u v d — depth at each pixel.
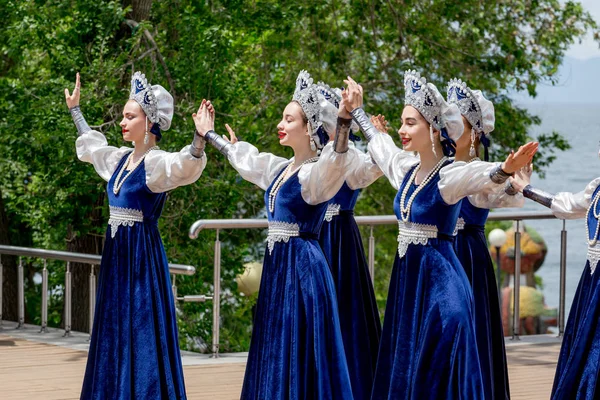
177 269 8.34
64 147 11.30
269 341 5.86
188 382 7.55
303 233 5.91
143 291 6.16
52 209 12.38
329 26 15.01
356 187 6.92
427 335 5.58
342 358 5.85
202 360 8.36
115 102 11.60
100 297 6.23
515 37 15.75
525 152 5.35
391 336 5.80
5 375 7.74
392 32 15.14
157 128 6.32
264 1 12.68
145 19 12.48
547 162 16.58
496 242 13.45
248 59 14.59
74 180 11.72
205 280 13.52
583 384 5.73
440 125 5.68
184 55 11.92
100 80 11.52
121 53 11.72
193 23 11.90
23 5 12.00
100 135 6.73
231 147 6.18
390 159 5.91
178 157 6.12
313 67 15.07
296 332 5.79
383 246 17.52
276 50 14.71
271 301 5.89
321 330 5.80
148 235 6.23
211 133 6.14
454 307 5.57
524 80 15.91
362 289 6.86
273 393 5.79
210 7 12.64
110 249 6.23
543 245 18.11
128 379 6.09
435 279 5.62
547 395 7.20
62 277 15.06
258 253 14.98
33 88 12.03
